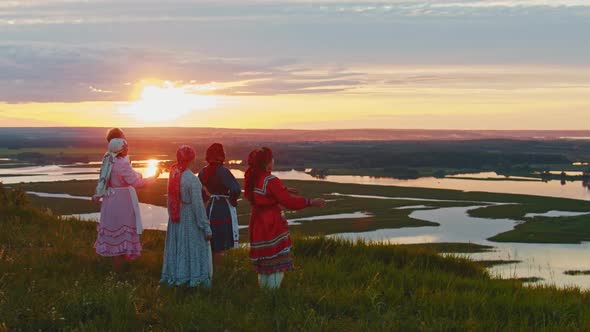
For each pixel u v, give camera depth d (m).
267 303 8.00
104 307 7.21
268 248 8.66
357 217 84.38
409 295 9.05
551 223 78.88
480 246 60.06
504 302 8.66
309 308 7.90
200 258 8.78
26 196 18.77
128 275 9.30
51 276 9.11
